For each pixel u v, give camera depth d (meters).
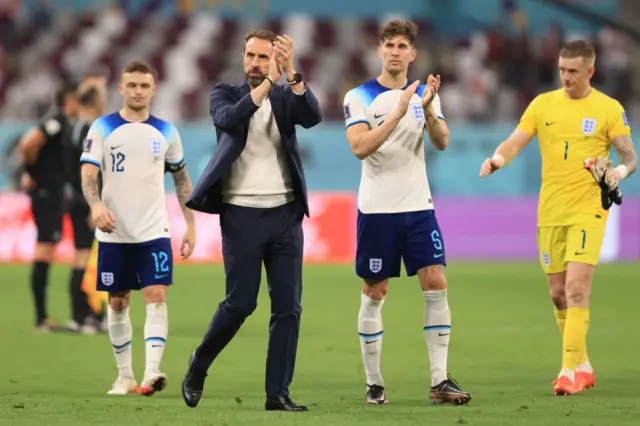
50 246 42.00
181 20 109.75
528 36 103.88
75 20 109.56
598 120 27.81
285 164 23.62
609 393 27.39
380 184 25.25
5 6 109.19
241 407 24.59
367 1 111.75
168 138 27.94
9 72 102.56
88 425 21.53
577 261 27.59
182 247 28.17
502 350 36.31
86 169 27.44
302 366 32.62
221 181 23.64
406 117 25.09
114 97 97.56
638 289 58.38
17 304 51.16
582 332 27.44
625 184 79.88
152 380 26.58
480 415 23.11
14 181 76.88
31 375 30.84
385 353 35.59
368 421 22.08
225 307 23.48
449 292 56.53
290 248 23.62
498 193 79.94
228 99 23.64
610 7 108.56
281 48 22.75
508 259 78.44
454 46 105.25
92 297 41.09
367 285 25.66
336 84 100.69
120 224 27.48
